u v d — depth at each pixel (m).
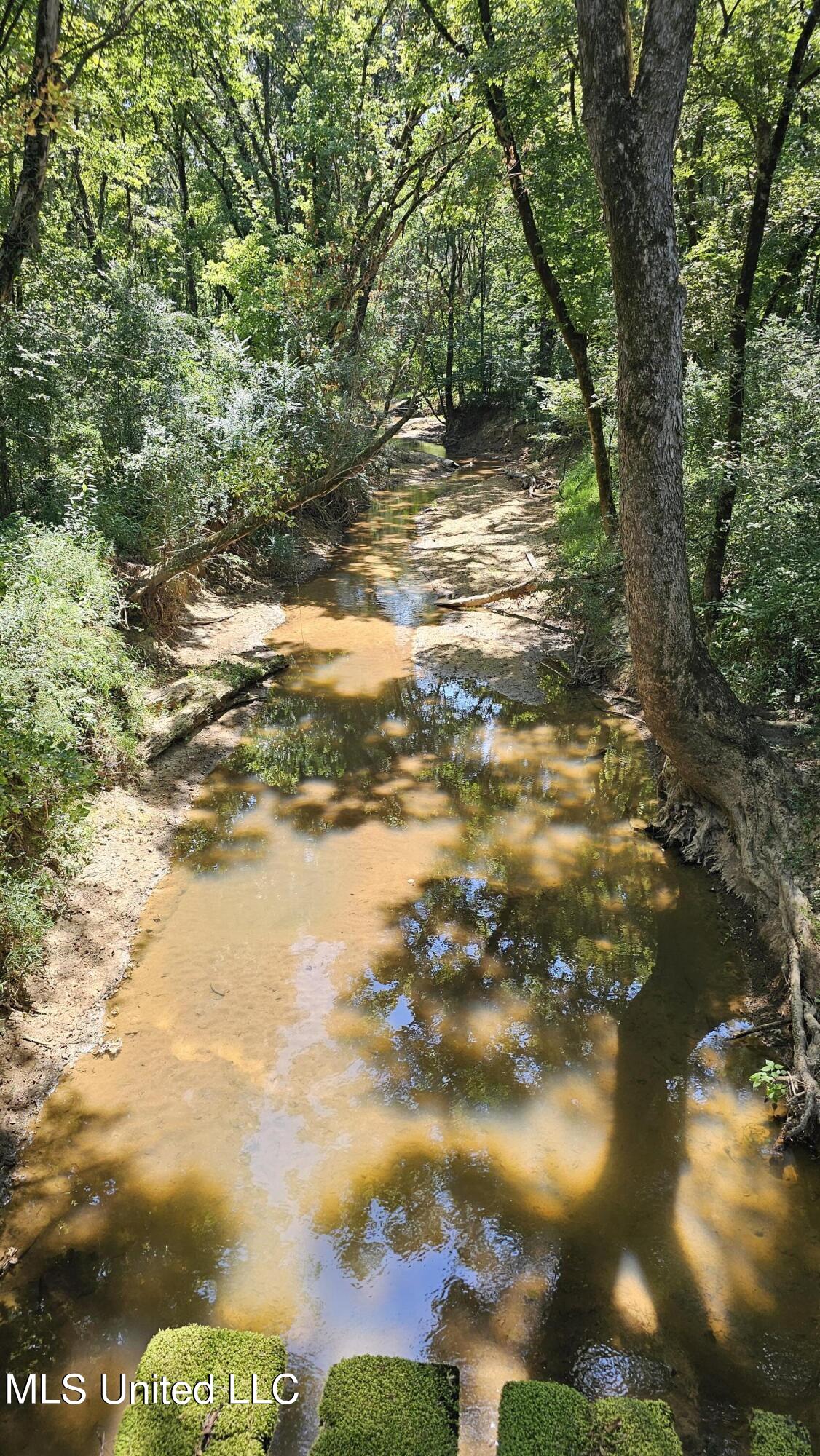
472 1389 3.47
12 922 5.34
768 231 10.65
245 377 13.89
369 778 8.95
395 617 14.16
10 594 6.96
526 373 30.73
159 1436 3.04
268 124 21.12
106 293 12.73
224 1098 4.93
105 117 12.34
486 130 13.79
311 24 19.25
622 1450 3.00
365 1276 3.95
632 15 10.98
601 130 5.56
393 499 24.58
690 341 9.48
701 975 6.03
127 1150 4.59
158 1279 3.93
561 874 7.26
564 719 10.45
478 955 6.25
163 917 6.57
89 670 7.56
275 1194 4.36
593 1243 4.11
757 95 8.41
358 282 19.06
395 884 7.08
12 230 8.24
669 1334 3.71
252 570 15.38
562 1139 4.70
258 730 9.99
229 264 18.45
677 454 6.12
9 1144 4.60
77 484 10.29
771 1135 4.74
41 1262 4.00
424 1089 5.03
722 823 7.24
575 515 16.20
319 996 5.78
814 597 7.16
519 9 11.67
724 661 8.71
